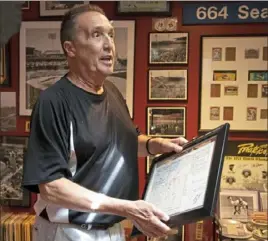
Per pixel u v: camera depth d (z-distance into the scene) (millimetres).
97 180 1255
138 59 2479
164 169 1321
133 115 2502
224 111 2445
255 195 2381
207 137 1258
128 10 2455
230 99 2436
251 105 2426
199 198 1007
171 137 2488
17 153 2621
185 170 1185
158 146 1439
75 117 1225
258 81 2408
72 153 1217
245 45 2402
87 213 1250
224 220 2242
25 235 2342
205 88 2449
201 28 2426
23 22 2525
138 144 1484
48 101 1196
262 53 2393
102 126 1279
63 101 1220
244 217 2309
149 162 2504
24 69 2564
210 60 2432
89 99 1280
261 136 2432
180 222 1005
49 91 1229
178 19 2436
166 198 1142
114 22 2467
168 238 2215
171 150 1392
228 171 2453
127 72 2479
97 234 1282
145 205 1068
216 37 2414
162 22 2443
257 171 2436
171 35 2445
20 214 2553
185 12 2428
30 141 1177
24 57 2555
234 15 2398
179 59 2449
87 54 1239
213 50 2424
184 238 2223
